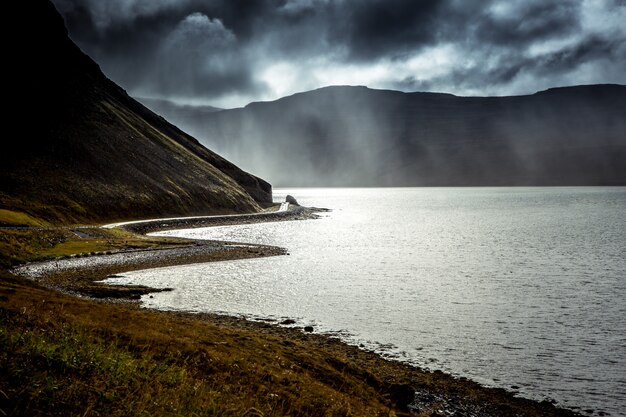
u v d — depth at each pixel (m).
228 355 24.12
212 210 177.75
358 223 159.88
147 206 152.38
